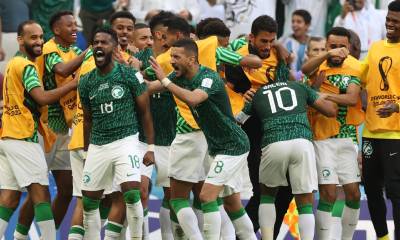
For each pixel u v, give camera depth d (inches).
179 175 1055.0
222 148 1028.5
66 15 1109.1
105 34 999.0
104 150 1007.6
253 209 1139.3
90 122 1027.9
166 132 1122.0
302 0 1519.4
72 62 1082.1
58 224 1157.7
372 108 1117.7
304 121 1071.6
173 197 1061.8
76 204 1126.4
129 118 1008.2
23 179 1068.5
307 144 1065.5
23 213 1111.6
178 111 1058.1
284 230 1227.9
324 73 1132.5
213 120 1018.1
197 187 1111.0
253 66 1068.5
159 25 1130.0
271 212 1096.8
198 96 993.5
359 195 1154.7
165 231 1144.8
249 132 1130.0
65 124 1124.5
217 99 1011.9
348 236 1172.5
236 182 1039.6
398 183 1101.1
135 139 1011.3
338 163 1143.0
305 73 1122.0
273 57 1113.4
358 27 1480.1
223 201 1088.2
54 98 1055.0
